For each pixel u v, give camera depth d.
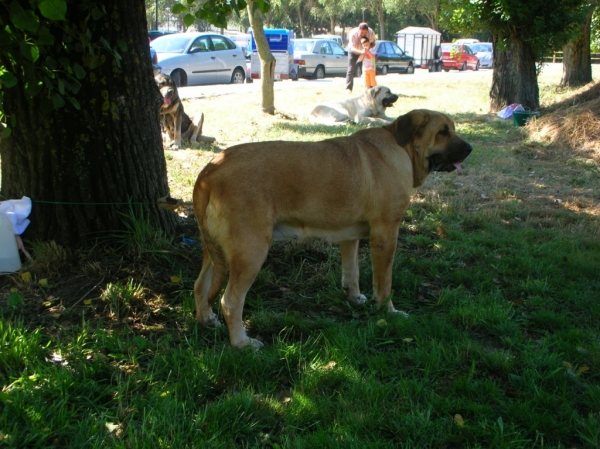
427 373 3.64
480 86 23.44
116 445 2.84
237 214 3.81
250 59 27.66
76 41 4.50
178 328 4.17
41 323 4.09
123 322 4.20
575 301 4.84
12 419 3.01
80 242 4.98
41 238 4.95
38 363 3.48
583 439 3.11
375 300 4.61
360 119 14.89
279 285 5.02
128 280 4.65
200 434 3.02
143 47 5.00
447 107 17.05
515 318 4.55
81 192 4.91
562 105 14.21
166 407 3.14
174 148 10.22
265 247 3.92
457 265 5.67
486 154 10.60
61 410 3.07
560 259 5.78
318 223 4.18
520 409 3.29
